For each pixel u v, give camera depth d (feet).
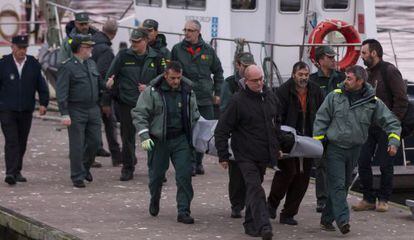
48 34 201.26
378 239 98.73
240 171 104.73
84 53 119.85
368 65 110.93
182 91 103.09
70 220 105.09
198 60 128.16
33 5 230.07
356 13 163.43
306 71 101.50
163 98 102.37
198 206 113.60
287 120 102.99
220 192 121.60
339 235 100.32
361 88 98.27
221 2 155.53
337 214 98.27
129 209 111.45
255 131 95.66
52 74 193.16
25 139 124.77
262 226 94.22
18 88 121.39
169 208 112.47
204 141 101.60
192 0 164.04
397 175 135.64
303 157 99.50
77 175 123.44
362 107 97.96
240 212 107.55
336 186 98.43
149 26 127.03
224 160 96.12
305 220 107.14
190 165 103.96
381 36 266.98
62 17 238.68
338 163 98.48
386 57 231.30
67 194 119.14
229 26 155.74
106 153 145.38
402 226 104.99
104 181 127.44
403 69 220.43
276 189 104.12
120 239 96.53
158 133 102.68
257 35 160.15
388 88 110.11
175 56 128.57
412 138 140.56
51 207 111.75
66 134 165.07
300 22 161.48
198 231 100.89
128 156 127.75
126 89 123.75
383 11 347.77
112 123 137.08
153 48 127.54
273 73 148.36
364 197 112.98
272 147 95.71
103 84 122.72
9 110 121.60
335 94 98.32
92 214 108.47
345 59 153.17
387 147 109.19
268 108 96.22
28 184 124.88
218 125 96.37
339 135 97.60
